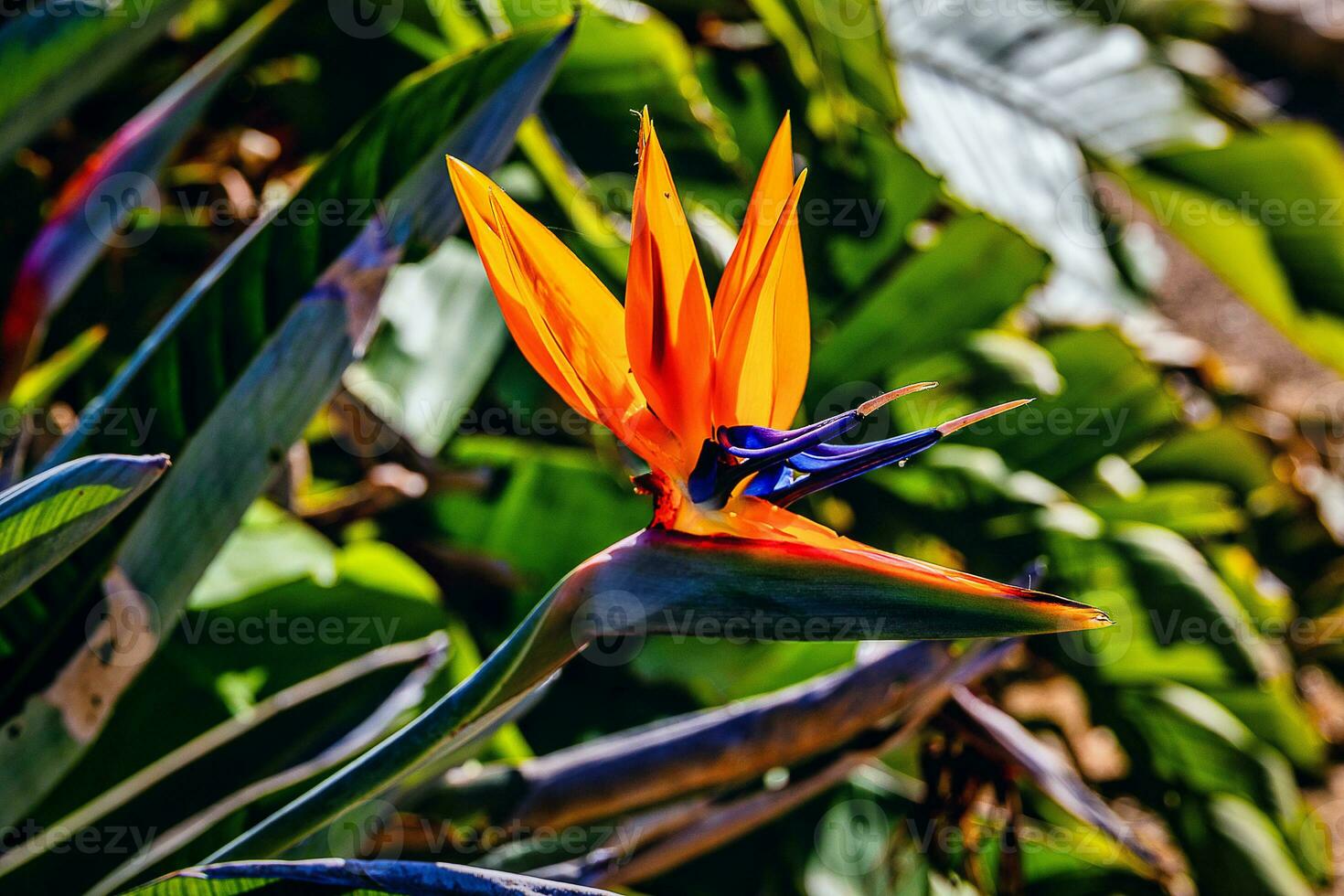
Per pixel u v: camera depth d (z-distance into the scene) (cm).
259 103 229
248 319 128
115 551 128
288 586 179
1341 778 337
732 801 142
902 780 226
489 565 215
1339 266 251
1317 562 365
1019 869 141
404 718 148
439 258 222
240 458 129
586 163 226
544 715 210
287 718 144
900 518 265
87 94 138
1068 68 267
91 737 131
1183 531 288
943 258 273
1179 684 244
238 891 114
